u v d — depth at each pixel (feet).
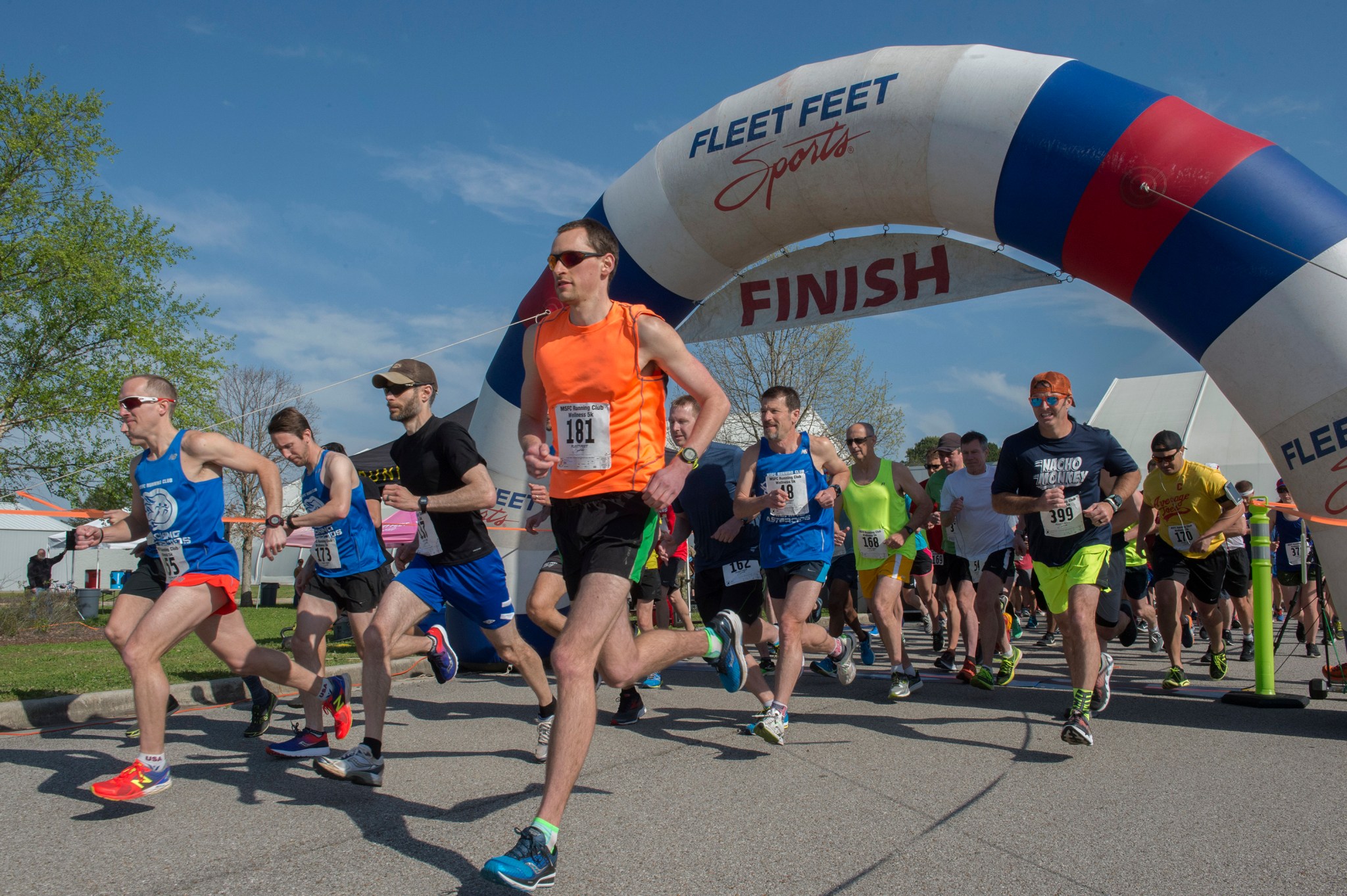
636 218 23.57
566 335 9.59
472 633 25.21
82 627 49.16
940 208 20.35
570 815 10.53
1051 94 18.37
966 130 19.06
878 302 22.88
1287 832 9.80
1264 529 18.85
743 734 15.76
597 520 9.14
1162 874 8.51
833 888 8.14
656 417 9.60
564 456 9.34
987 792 11.53
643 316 9.36
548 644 25.07
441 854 9.11
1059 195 18.13
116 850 9.29
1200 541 20.85
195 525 11.62
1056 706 18.47
